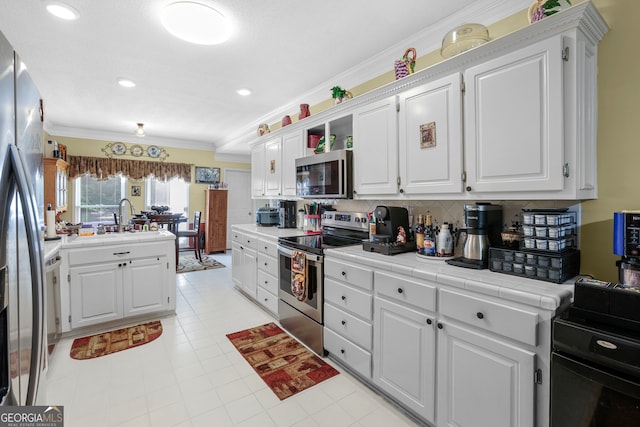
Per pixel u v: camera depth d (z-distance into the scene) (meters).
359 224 2.74
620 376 0.95
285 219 3.82
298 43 2.37
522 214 1.64
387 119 2.12
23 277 0.95
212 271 5.05
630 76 1.35
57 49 2.46
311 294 2.42
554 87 1.31
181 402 1.81
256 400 1.84
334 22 2.09
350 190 2.49
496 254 1.52
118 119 4.65
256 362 2.25
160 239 3.00
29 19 2.04
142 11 1.97
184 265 5.41
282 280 2.83
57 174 4.38
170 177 6.22
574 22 1.26
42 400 1.06
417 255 1.92
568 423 1.06
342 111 2.56
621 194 1.38
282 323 2.86
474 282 1.36
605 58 1.41
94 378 2.04
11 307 0.87
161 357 2.32
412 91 1.94
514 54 1.44
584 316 1.08
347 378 2.07
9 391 0.85
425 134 1.86
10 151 0.90
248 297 3.73
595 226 1.45
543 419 1.17
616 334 0.96
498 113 1.50
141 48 2.45
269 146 3.76
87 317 2.65
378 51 2.50
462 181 1.68
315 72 2.91
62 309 2.55
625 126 1.36
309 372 2.13
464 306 1.39
